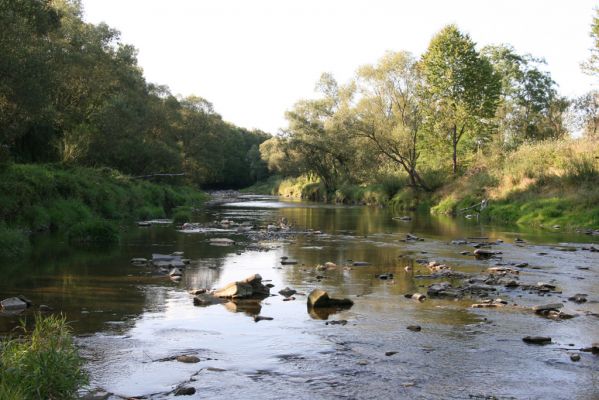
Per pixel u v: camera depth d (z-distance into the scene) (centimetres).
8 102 2905
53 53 3569
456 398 672
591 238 2467
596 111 5556
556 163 3888
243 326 991
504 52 7181
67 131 4469
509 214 3578
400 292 1287
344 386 710
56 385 623
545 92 7106
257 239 2439
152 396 674
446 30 5166
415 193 5194
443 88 5156
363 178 6391
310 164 8038
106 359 805
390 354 836
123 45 5688
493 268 1582
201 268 1611
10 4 2783
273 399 667
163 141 7394
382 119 5319
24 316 1020
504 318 1047
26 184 2678
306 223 3397
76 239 2216
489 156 5197
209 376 743
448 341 903
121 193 3819
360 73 5506
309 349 862
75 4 5156
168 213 4481
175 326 986
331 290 1307
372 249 2086
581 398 674
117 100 4988
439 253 1966
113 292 1259
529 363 799
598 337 927
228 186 15288
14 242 1889
